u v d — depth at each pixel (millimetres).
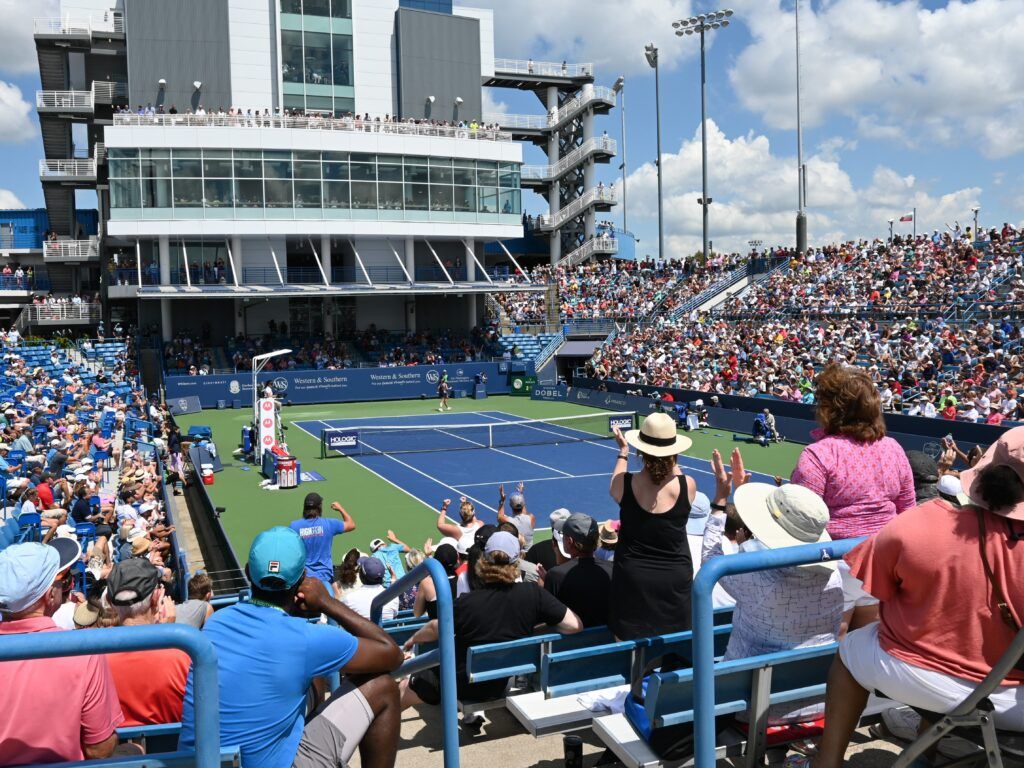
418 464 34375
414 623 7824
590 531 6254
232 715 3289
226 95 57875
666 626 5184
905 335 39844
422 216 58375
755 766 3785
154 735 3889
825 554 3484
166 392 49594
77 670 3271
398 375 55500
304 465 34469
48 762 3223
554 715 4980
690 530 8531
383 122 56688
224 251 57719
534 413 48844
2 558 3451
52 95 58250
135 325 62812
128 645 2680
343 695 3709
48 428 26422
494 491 29062
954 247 46906
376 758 3768
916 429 30969
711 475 30797
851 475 4422
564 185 80125
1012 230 45969
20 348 46500
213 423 45375
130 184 52156
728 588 4160
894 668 3197
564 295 67000
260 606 3477
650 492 5152
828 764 3525
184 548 22266
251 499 28344
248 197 54000
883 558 3213
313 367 55219
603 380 51031
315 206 55375
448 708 4121
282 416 48156
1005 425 27734
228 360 54875
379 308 62594
